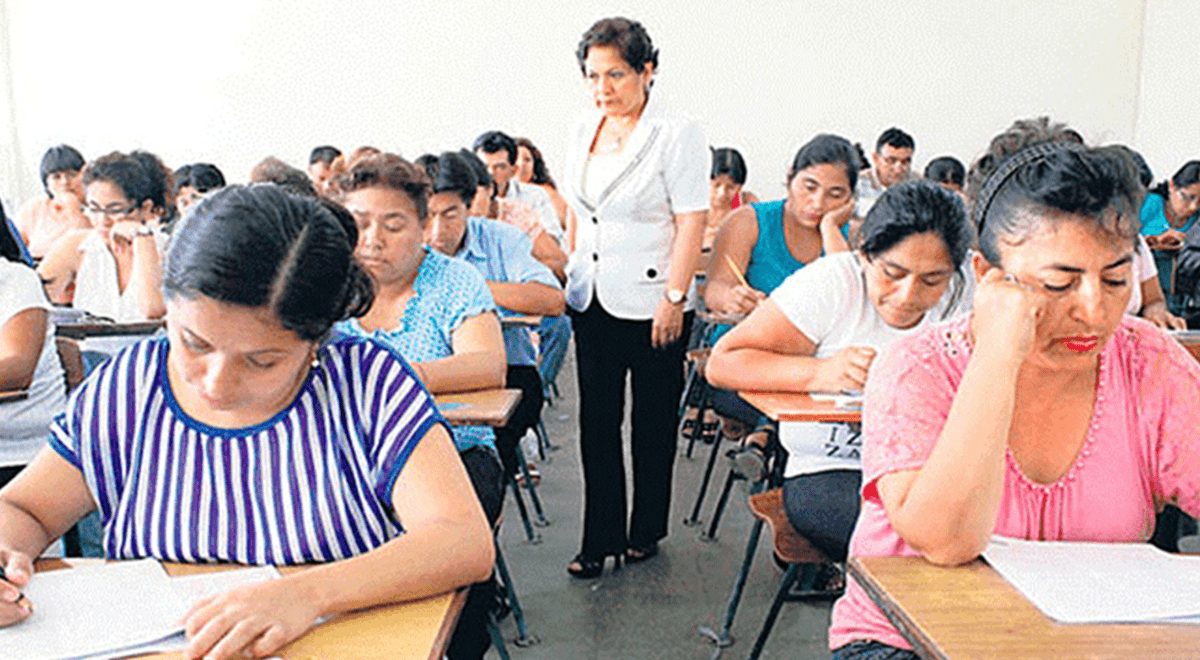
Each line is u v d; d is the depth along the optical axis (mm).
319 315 972
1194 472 1124
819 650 2418
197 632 883
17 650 871
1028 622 884
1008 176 1030
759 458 2482
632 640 2496
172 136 7699
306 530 1109
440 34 7715
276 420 1105
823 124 7961
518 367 2838
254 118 7734
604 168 2770
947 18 7883
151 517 1117
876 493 1129
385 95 7754
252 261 922
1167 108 7598
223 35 7637
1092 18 7922
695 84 7898
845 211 2859
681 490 3723
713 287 3016
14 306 1945
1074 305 1007
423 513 1067
